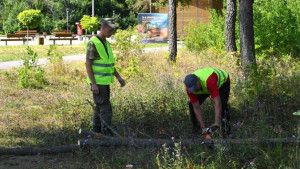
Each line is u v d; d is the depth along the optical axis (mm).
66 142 7023
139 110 8031
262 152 5766
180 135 7113
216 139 5926
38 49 24516
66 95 10852
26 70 12602
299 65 11578
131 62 12398
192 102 6348
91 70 6711
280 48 15867
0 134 7578
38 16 31453
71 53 22859
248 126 6984
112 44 15273
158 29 31953
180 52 19828
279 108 8008
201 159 5594
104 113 6824
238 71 11438
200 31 21859
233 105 8281
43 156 6305
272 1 16953
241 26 11133
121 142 6344
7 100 10453
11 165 5930
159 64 14844
